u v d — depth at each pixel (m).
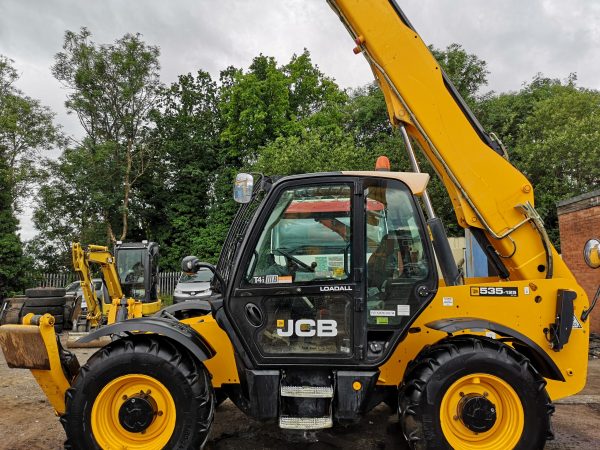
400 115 3.86
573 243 9.88
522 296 3.73
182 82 28.31
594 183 15.82
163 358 3.43
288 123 24.25
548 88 25.59
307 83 26.61
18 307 10.71
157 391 3.49
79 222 23.97
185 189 26.95
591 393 5.59
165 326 3.55
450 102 3.87
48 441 4.18
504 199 3.85
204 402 3.44
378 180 3.69
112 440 3.43
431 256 3.64
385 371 3.81
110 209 24.77
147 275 14.22
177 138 27.44
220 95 27.36
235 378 3.89
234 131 25.44
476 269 9.70
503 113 19.95
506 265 3.96
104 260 10.73
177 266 25.58
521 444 3.28
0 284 17.22
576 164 15.69
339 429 4.40
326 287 3.54
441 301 3.78
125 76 24.86
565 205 10.16
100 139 24.98
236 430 4.39
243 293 3.58
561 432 4.32
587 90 24.94
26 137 22.31
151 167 26.62
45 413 5.01
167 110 27.88
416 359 3.52
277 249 3.64
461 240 14.87
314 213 3.66
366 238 3.60
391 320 3.58
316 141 17.47
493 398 3.40
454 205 3.96
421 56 3.85
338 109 24.92
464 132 3.87
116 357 3.43
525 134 18.30
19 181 21.11
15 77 22.75
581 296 3.74
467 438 3.37
